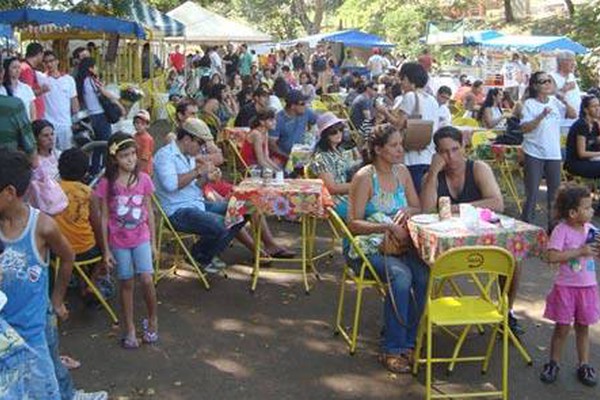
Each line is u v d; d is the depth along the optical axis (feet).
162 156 20.54
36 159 15.02
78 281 19.29
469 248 13.66
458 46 87.56
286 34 173.78
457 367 15.70
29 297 10.31
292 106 28.48
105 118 33.86
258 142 27.27
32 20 44.70
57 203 15.71
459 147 17.02
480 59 86.07
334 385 14.88
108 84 51.57
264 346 16.69
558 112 25.67
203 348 16.51
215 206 22.13
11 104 13.80
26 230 10.30
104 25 47.39
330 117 22.65
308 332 17.51
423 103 22.72
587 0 104.42
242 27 88.89
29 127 14.29
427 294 14.34
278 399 14.28
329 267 22.48
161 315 18.34
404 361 15.55
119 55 59.67
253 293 20.01
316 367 15.67
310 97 46.85
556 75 32.50
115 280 19.90
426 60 27.58
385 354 15.76
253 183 20.92
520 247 14.99
